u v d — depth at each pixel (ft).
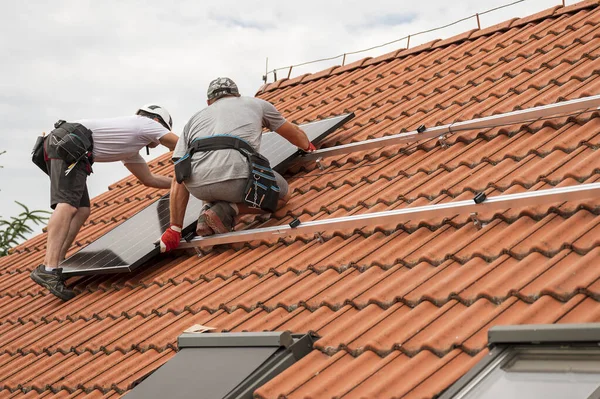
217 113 20.08
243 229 20.74
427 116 22.86
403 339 12.95
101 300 21.56
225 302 17.47
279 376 13.21
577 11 26.45
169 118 24.03
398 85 27.53
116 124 23.18
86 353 18.48
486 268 14.11
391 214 17.02
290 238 19.54
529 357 10.52
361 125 24.41
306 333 14.33
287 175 23.35
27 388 18.21
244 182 19.53
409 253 16.05
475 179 17.72
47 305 23.35
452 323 12.80
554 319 11.65
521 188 16.46
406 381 11.96
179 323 17.62
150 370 15.87
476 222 16.03
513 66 23.91
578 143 17.22
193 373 14.05
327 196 20.74
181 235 21.39
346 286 15.78
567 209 15.07
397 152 21.57
